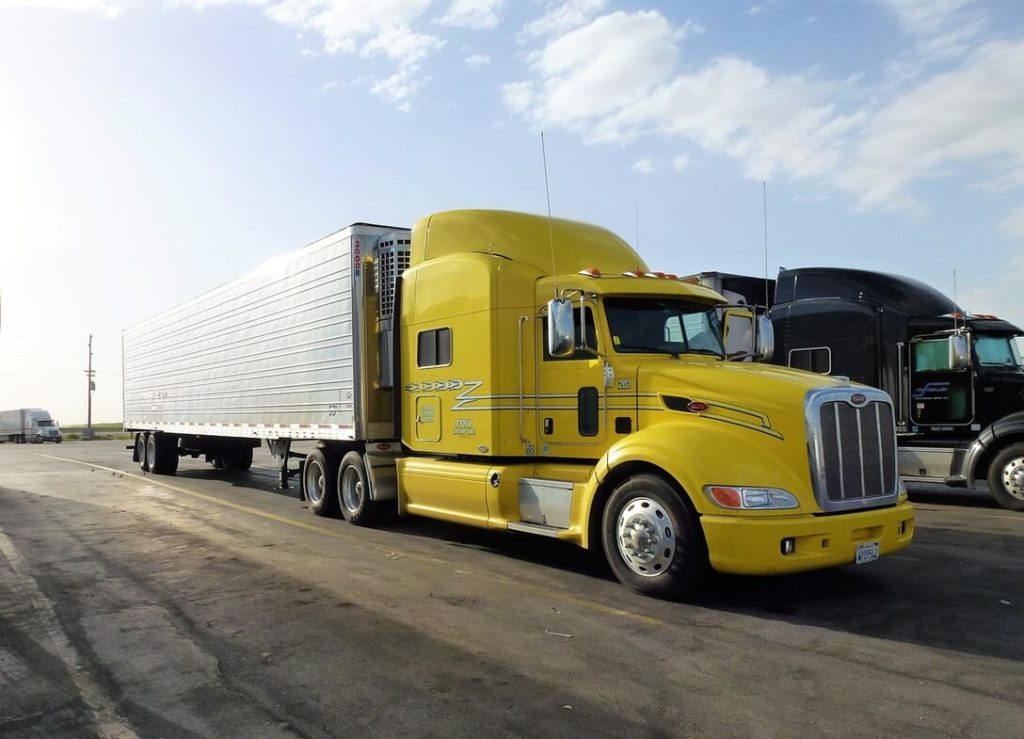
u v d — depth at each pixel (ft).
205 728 13.05
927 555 26.25
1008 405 39.27
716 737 12.34
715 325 25.99
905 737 12.23
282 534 31.78
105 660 16.47
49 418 189.88
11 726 13.28
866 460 20.30
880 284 44.14
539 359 25.36
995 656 16.07
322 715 13.46
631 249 30.19
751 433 19.88
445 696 14.16
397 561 26.03
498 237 27.91
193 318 53.98
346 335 33.73
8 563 26.40
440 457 29.96
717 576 23.04
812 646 16.75
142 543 29.94
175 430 57.67
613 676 15.05
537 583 22.70
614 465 21.56
